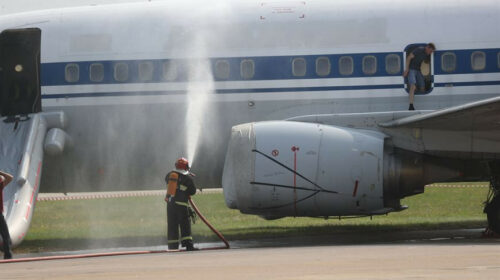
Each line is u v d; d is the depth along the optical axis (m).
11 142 55.53
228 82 55.16
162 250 45.66
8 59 57.72
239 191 47.97
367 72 54.34
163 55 55.78
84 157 57.44
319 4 56.19
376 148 48.09
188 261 31.67
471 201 101.19
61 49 56.97
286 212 48.50
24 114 57.22
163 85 55.75
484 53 54.44
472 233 57.31
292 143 47.59
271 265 27.91
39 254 49.59
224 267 27.64
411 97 53.78
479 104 44.78
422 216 79.00
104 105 56.25
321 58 54.53
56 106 56.81
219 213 85.06
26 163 53.12
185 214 44.97
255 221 73.62
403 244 42.66
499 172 51.88
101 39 56.66
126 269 28.36
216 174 57.94
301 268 26.34
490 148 48.84
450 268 25.03
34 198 53.09
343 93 54.25
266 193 47.53
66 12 58.69
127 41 56.38
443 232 58.81
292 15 55.75
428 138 49.56
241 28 55.69
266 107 54.81
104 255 41.00
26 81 57.41
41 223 77.94
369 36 54.69
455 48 54.44
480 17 55.03
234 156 48.22
